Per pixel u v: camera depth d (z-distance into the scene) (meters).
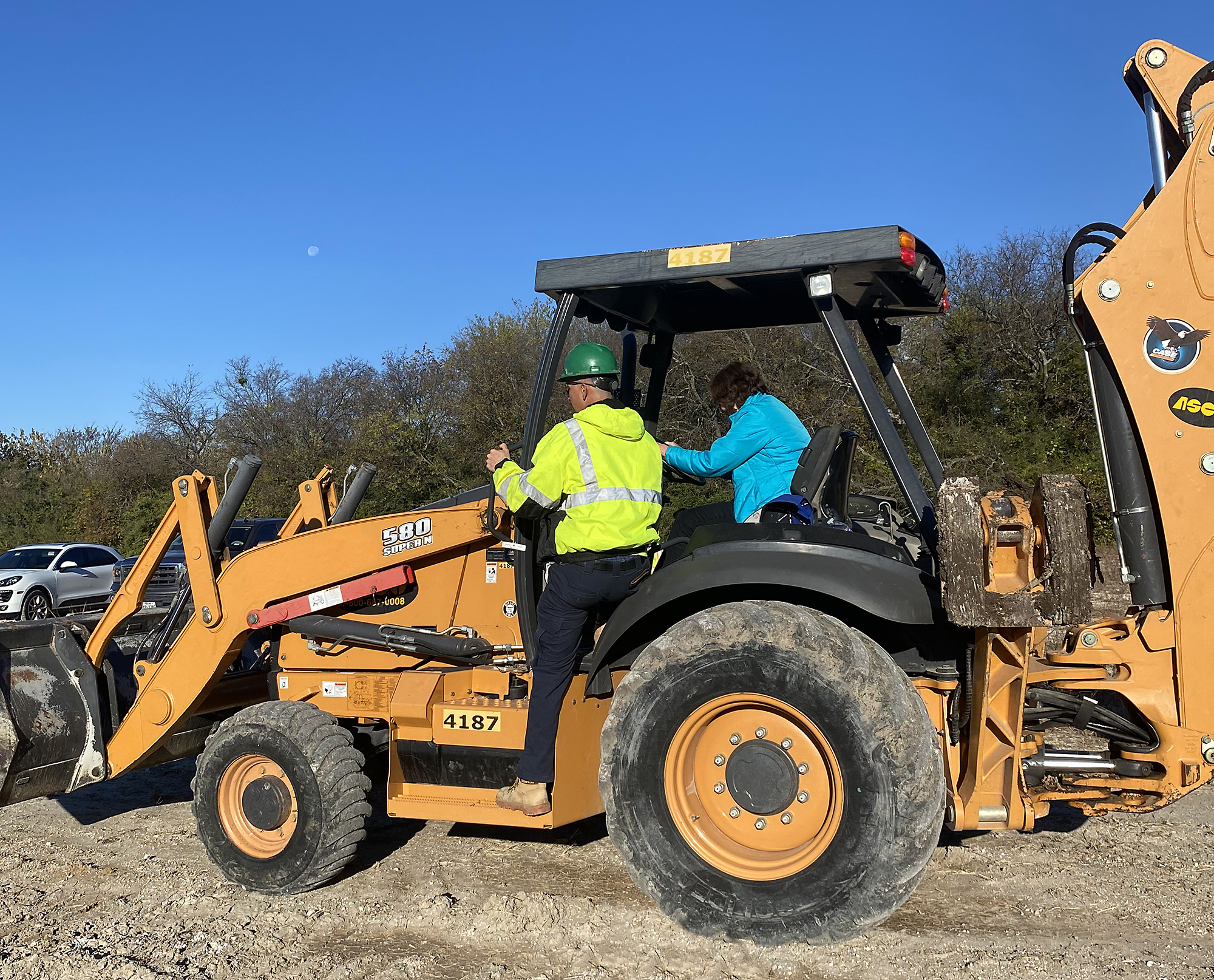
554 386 4.13
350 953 3.62
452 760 4.22
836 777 3.37
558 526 3.93
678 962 3.42
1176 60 3.64
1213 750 3.34
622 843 3.62
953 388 19.69
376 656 4.70
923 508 3.64
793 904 3.39
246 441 32.97
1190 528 3.35
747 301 4.51
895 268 3.70
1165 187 3.40
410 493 23.52
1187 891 3.94
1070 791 3.59
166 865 4.71
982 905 3.84
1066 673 3.51
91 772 4.85
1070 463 17.19
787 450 4.15
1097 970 3.26
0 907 4.22
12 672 4.67
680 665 3.57
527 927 3.75
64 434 41.81
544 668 3.96
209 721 5.39
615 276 3.99
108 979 3.46
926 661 3.73
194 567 4.76
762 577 3.55
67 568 19.25
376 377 33.38
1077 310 3.54
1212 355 3.34
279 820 4.24
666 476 4.73
